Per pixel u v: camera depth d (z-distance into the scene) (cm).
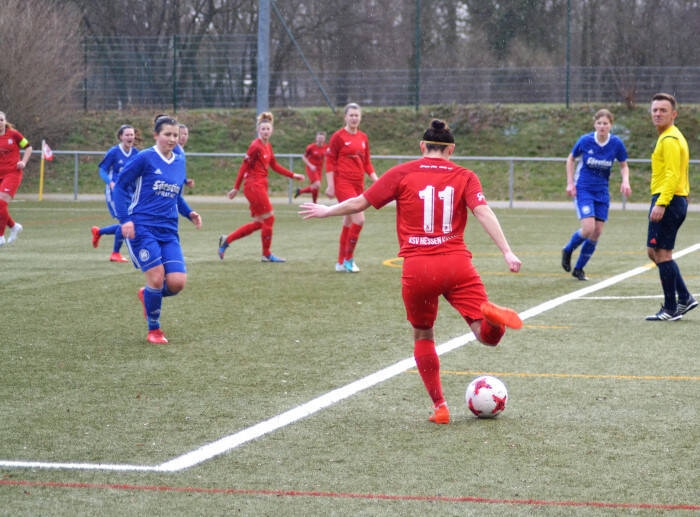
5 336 1537
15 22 6216
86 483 834
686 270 2423
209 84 7281
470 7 7225
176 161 1512
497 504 777
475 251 2934
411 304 1040
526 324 1655
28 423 1030
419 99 7150
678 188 1644
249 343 1492
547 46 7112
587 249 2241
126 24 8075
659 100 1662
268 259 2639
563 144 6488
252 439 970
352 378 1252
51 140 6681
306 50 7531
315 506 774
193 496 800
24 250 2917
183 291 2055
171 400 1134
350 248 2405
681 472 861
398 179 1041
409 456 912
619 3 7019
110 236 3409
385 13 7444
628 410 1083
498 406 1042
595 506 772
